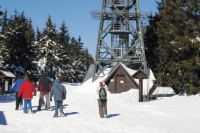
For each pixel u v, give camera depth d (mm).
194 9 32344
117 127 13891
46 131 11914
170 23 34438
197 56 31422
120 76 45938
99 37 49125
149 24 60594
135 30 49062
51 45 65875
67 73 73500
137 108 22094
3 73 40125
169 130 13586
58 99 16719
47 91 19344
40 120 15359
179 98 28281
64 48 70312
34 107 21203
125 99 32156
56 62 65500
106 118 16828
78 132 12055
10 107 20766
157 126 14656
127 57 48188
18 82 19422
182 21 32844
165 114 18984
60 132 11859
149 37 59656
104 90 17094
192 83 31156
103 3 49219
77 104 24109
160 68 35344
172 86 32562
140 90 29609
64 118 16422
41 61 64500
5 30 50094
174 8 33875
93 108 21812
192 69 30750
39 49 65188
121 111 20359
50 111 19188
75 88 54156
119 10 50344
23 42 50406
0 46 49188
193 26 32062
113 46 50562
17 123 14008
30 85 18031
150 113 19625
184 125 15078
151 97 31484
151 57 59062
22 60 50375
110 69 49844
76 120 15812
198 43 30797
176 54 32719
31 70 52656
